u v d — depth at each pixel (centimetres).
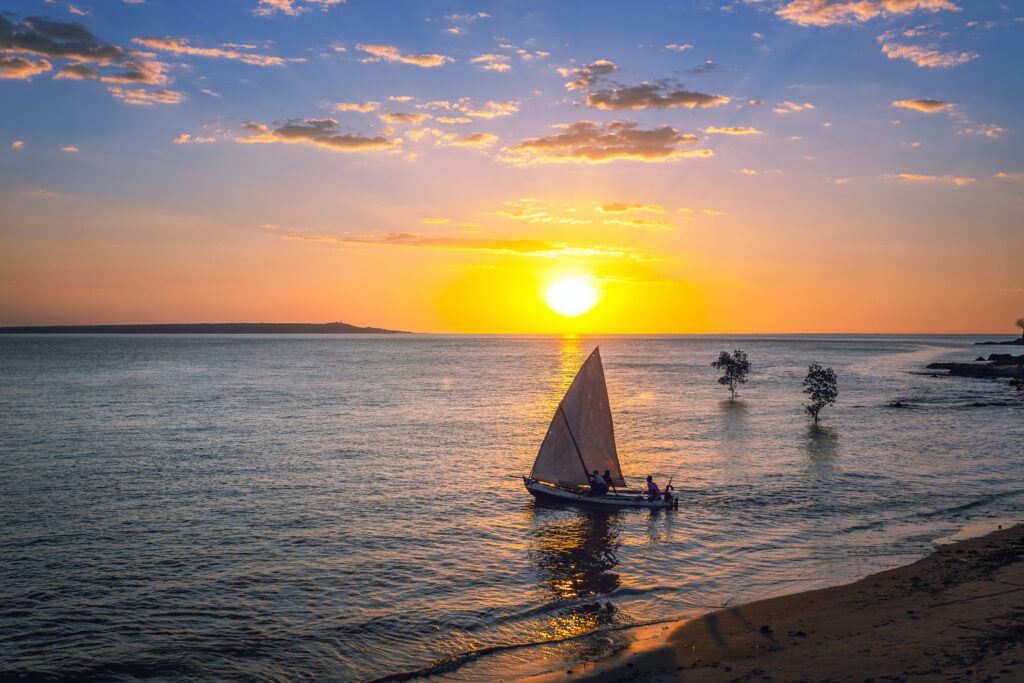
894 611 1977
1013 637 1708
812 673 1576
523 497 3653
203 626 2052
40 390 9756
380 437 5766
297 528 3062
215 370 15000
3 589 2338
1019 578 2222
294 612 2152
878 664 1590
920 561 2489
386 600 2244
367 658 1848
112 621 2089
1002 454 4919
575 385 3709
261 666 1811
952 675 1490
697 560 2609
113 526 3083
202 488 3822
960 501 3481
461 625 2045
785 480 4044
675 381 12700
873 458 4778
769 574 2428
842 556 2602
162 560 2633
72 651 1897
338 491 3769
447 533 2995
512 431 6188
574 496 3475
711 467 4462
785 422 6812
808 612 2025
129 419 6781
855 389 10750
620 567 2545
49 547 2788
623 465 4538
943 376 13688
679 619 2042
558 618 2083
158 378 12369
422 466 4503
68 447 5141
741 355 9744
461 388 10969
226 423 6569
